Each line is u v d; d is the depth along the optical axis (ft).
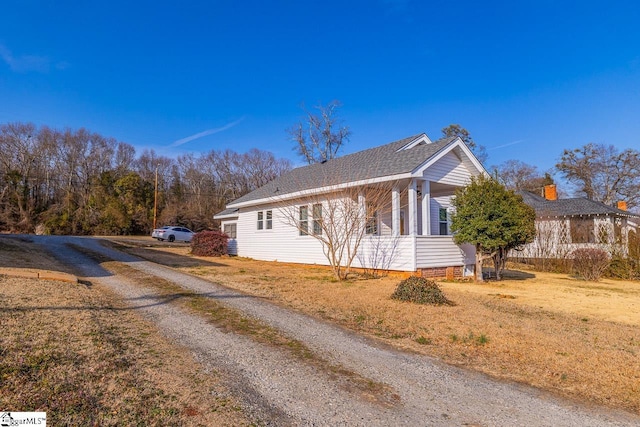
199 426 9.80
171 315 21.68
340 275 38.99
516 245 41.22
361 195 42.63
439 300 26.05
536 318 22.89
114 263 46.26
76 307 21.44
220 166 194.18
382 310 23.72
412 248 39.96
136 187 149.48
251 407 10.97
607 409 11.32
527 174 165.48
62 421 9.69
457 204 41.06
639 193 126.82
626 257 48.44
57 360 13.47
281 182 64.23
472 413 10.93
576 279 46.01
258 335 18.22
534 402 11.71
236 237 71.82
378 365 14.67
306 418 10.43
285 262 56.03
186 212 148.87
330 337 18.20
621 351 16.63
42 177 149.48
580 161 138.10
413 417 10.63
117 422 9.79
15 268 33.99
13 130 145.69
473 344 17.37
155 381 12.46
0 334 15.51
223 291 29.32
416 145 51.19
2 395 10.74
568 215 69.31
